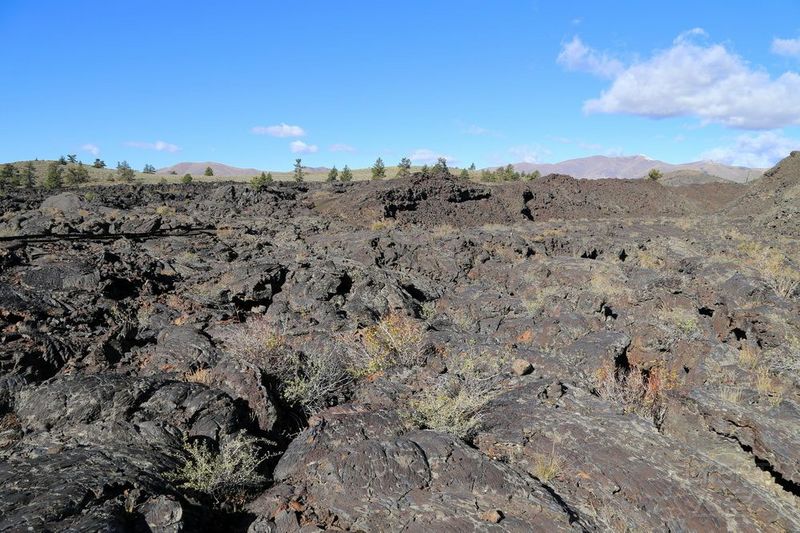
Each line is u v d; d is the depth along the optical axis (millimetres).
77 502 4453
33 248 16266
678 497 5133
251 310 13180
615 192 52219
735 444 6293
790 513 4984
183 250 19062
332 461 5445
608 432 6242
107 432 6137
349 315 12148
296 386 7875
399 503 4957
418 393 8000
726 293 12234
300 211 35281
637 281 15852
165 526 4402
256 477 5645
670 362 9898
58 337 8938
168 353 8852
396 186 39250
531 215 43906
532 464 5891
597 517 4988
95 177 92438
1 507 4363
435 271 18969
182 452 5934
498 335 11273
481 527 4602
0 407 6668
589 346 9656
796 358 8336
